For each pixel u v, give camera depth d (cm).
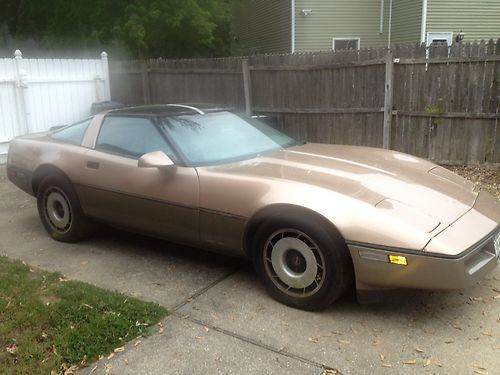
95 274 425
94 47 1420
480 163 789
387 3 1845
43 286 387
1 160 937
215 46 1791
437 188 369
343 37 1844
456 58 765
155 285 400
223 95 1042
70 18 1444
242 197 366
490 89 756
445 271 301
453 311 348
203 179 387
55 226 511
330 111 900
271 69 952
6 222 580
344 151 451
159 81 1141
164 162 386
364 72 850
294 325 332
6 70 934
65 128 532
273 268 360
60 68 1038
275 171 381
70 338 309
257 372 282
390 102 827
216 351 303
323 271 333
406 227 312
